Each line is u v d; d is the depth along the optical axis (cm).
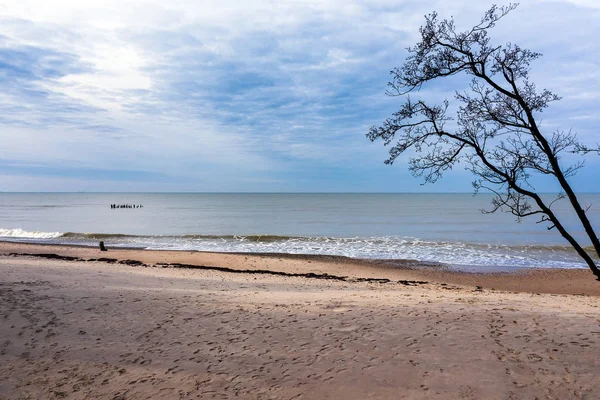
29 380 479
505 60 753
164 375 478
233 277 1420
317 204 12812
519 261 2170
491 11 744
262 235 3312
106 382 468
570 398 375
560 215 6500
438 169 808
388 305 737
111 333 611
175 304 770
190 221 5516
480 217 6194
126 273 1275
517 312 640
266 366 487
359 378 441
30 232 3588
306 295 919
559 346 482
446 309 680
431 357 479
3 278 933
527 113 734
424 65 779
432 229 4181
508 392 392
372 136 823
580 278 1708
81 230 4181
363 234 3681
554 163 729
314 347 532
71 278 1020
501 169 771
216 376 468
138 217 6494
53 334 604
